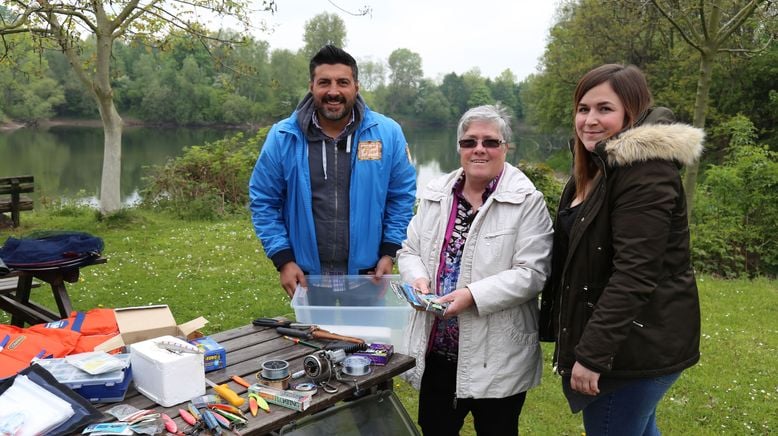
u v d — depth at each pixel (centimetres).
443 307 225
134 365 204
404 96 6775
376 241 311
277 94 4159
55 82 4447
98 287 604
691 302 197
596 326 192
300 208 302
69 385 191
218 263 719
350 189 303
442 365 254
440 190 255
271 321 272
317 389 208
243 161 1192
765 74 1984
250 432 180
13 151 2848
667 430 347
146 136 3834
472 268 238
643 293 186
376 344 241
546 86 2972
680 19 758
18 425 168
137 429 174
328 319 269
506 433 249
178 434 175
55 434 169
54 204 1155
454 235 248
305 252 306
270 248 304
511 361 236
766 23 717
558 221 227
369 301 293
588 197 205
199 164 1150
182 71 4641
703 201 945
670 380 198
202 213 1070
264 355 239
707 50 680
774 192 891
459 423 260
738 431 349
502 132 237
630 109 204
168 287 611
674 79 1978
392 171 317
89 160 2553
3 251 388
